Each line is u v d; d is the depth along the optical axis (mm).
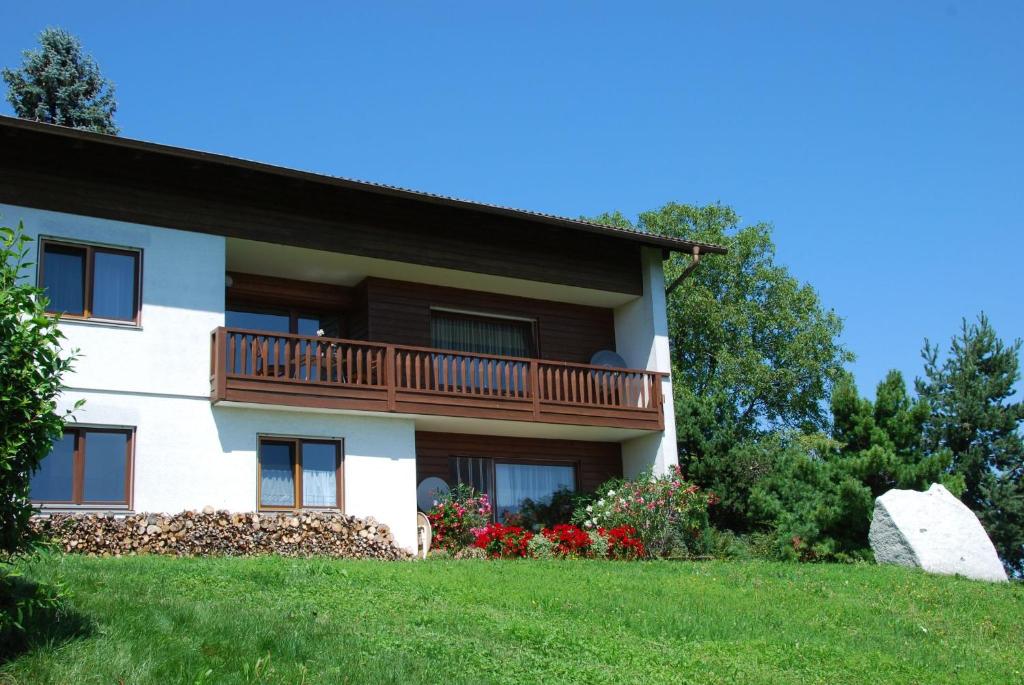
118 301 18016
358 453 19781
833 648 12195
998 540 28094
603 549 20500
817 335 41344
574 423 22078
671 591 14961
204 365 18516
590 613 12836
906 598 16156
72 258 17766
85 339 17484
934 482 22703
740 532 26672
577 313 24891
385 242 20938
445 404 20578
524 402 21578
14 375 7855
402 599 12336
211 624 9617
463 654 9945
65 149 17875
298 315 22234
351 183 19547
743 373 39594
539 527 22469
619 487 22812
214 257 18969
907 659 12203
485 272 22109
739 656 11367
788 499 23922
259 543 17734
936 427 29859
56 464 16922
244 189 19547
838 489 22219
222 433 18453
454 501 20969
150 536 16812
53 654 8102
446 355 21062
